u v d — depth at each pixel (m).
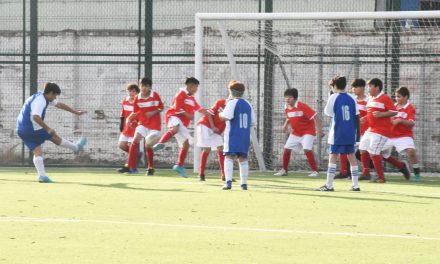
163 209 30.39
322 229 25.64
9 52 59.56
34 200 33.03
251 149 55.69
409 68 54.88
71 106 59.28
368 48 55.28
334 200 34.44
